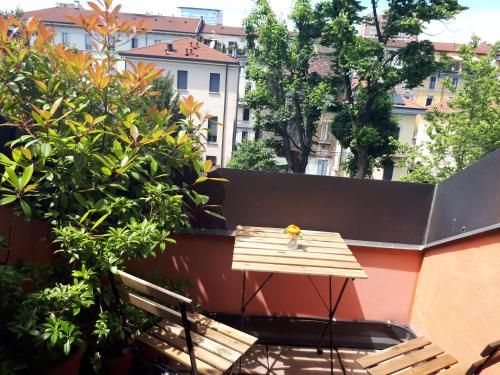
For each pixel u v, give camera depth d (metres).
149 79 2.30
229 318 2.67
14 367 1.41
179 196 1.99
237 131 25.66
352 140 16.14
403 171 23.06
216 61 22.31
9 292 1.51
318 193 2.55
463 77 13.15
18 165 1.62
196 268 2.63
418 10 14.16
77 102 2.02
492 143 12.27
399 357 1.95
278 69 17.61
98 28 2.13
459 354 2.09
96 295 1.77
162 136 2.10
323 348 2.55
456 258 2.19
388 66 14.79
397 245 2.58
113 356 1.89
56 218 1.81
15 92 1.94
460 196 2.24
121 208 1.84
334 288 2.67
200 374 1.52
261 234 2.36
